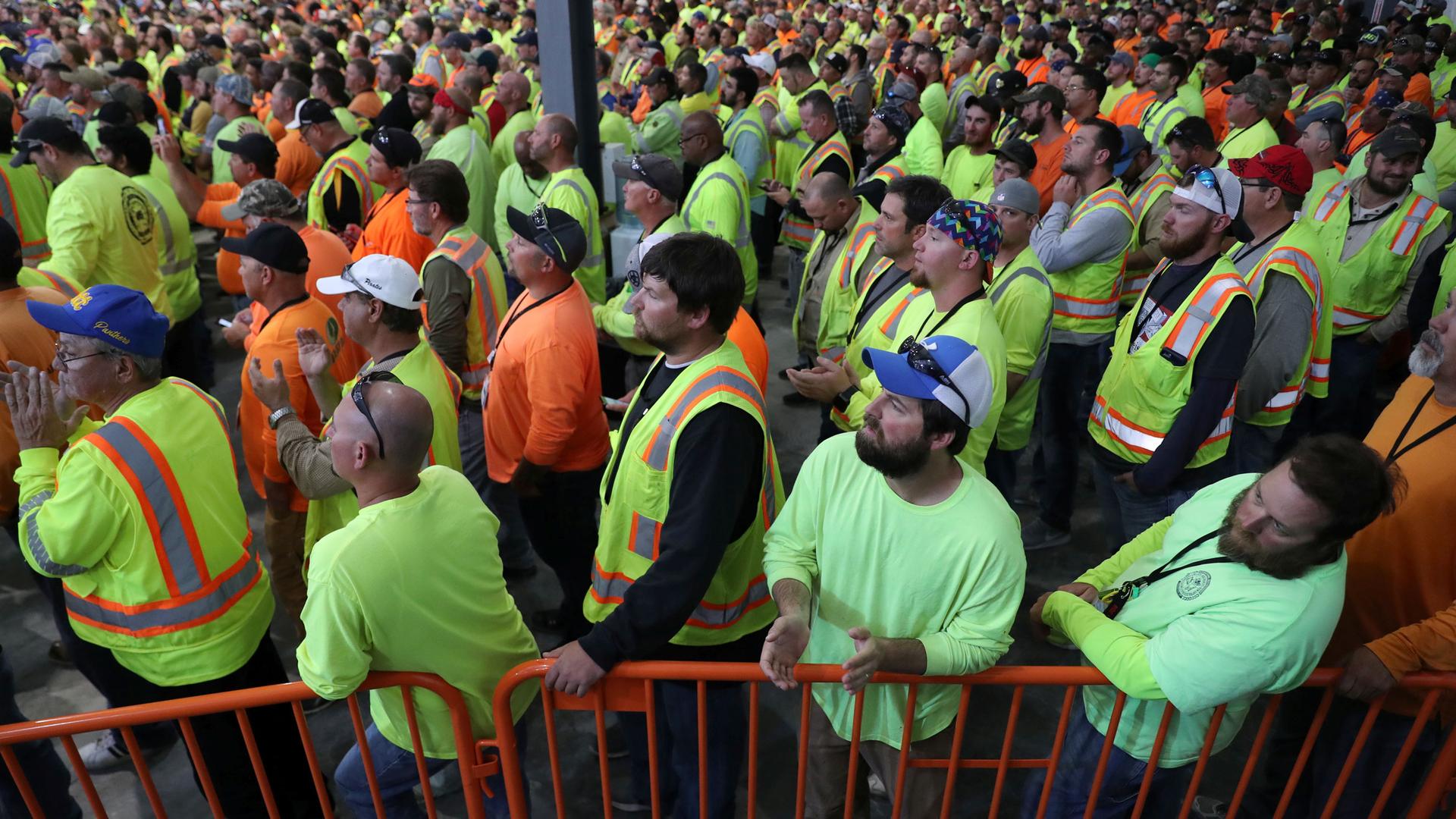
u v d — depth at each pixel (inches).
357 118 328.5
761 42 493.0
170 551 93.4
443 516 82.8
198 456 96.3
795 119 314.2
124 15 632.4
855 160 371.9
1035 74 438.0
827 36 563.5
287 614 155.1
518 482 126.0
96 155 269.4
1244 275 130.6
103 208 170.7
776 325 285.7
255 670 104.9
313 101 228.4
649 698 83.0
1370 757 92.0
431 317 148.3
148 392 94.5
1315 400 189.3
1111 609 85.7
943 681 78.5
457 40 458.3
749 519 88.7
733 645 95.7
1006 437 150.7
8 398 91.7
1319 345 140.2
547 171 217.5
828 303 163.0
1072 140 168.1
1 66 401.1
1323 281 129.8
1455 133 245.1
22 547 93.7
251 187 159.3
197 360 217.8
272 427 114.5
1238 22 589.3
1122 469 131.0
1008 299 138.3
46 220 191.0
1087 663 94.0
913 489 77.1
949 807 87.0
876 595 80.4
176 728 128.5
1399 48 368.5
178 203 200.2
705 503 80.7
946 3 658.2
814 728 96.2
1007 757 84.1
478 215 245.1
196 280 209.3
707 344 87.1
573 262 121.2
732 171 204.4
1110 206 162.1
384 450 77.8
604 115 285.9
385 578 77.2
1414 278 173.8
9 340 123.4
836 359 163.6
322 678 77.7
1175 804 93.4
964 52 415.8
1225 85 346.3
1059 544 175.5
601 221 284.5
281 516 128.3
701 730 84.6
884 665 73.0
